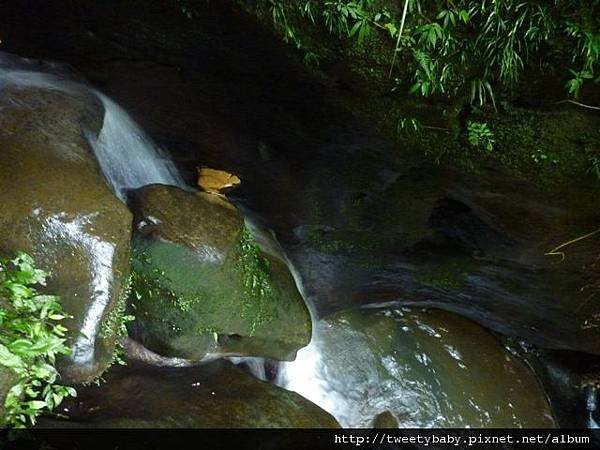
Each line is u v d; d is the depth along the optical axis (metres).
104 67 5.64
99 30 5.45
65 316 3.75
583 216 5.70
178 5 5.04
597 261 6.22
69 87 5.13
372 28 4.88
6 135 4.33
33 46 5.70
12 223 3.95
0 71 5.07
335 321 7.17
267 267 5.64
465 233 6.53
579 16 4.78
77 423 4.19
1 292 3.61
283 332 5.52
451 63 5.00
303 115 5.63
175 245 4.79
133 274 4.77
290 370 6.38
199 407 4.73
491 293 7.16
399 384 6.83
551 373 7.82
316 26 4.94
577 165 5.25
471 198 5.93
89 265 4.04
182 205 5.05
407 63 5.01
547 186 5.43
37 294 3.75
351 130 5.58
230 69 5.43
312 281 7.12
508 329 7.63
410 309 7.60
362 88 5.20
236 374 5.24
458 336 7.46
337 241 6.82
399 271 7.13
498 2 4.72
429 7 4.88
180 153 6.21
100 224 4.14
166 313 4.85
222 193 5.61
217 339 5.21
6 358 3.36
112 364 4.73
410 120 5.27
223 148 6.12
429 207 6.25
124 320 4.42
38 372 3.55
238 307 5.11
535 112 5.11
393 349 7.11
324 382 6.58
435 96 5.14
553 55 4.93
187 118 5.93
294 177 6.23
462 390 6.99
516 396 7.21
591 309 6.82
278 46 5.08
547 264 6.38
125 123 5.77
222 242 5.01
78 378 4.02
